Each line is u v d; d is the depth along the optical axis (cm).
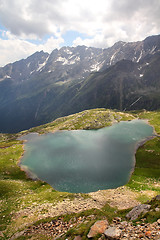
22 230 2527
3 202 4400
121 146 11994
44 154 11394
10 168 9150
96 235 1362
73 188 6588
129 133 15712
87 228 1531
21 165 9625
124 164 8906
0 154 12000
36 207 3756
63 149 12194
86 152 11094
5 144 16250
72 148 12262
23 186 6350
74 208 3378
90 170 8294
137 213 1791
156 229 1202
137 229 1304
